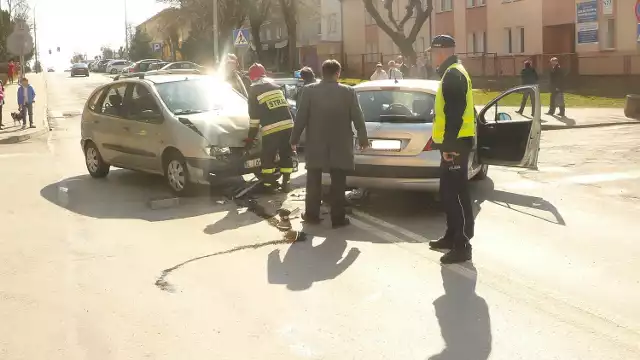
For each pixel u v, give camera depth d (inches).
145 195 349.1
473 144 222.4
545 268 218.7
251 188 339.9
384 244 249.9
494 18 1359.5
